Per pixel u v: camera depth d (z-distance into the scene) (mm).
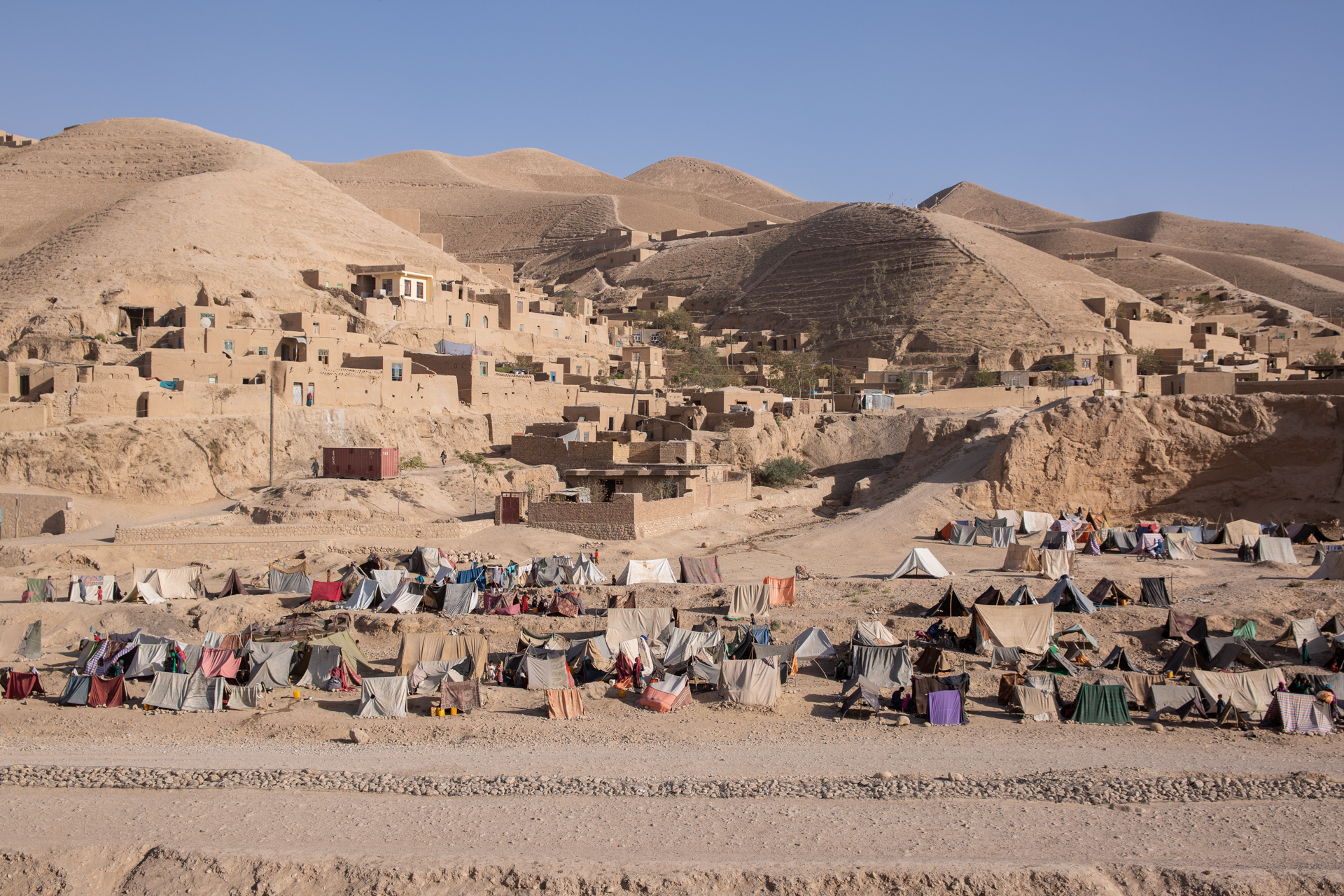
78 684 34156
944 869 21141
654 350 115875
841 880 20953
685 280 196750
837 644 40031
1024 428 64688
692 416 82312
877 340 139875
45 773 27016
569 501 57906
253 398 71062
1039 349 126750
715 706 33719
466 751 29625
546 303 120000
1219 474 62625
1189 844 22625
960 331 136625
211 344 74812
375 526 55562
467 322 106625
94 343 78875
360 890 21156
